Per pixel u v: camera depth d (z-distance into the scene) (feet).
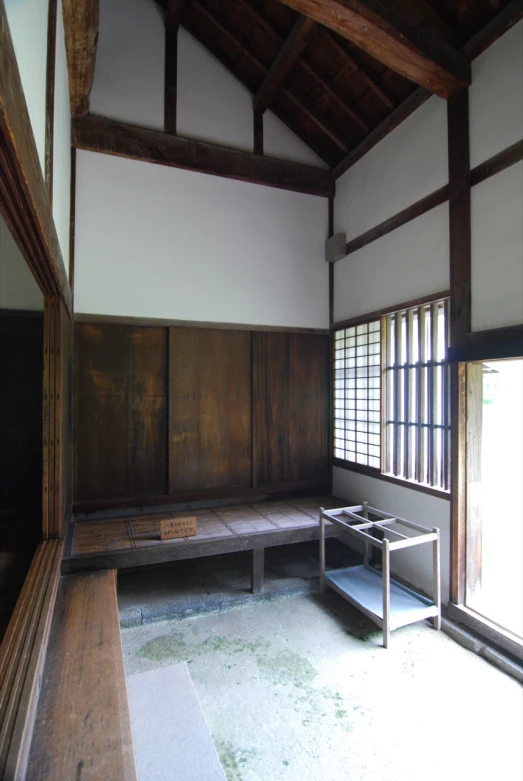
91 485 12.39
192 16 13.14
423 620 10.21
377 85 11.93
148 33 13.07
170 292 13.14
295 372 14.89
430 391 10.91
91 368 12.37
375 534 12.75
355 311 13.99
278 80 12.98
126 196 12.67
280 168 14.57
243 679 8.13
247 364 14.20
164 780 5.80
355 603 10.05
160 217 13.05
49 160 6.67
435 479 10.78
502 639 8.67
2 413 11.90
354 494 13.98
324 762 6.31
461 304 9.83
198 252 13.51
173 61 13.30
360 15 8.29
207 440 13.64
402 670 8.41
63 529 10.20
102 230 12.41
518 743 6.68
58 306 9.57
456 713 7.29
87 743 4.72
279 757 6.40
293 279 14.84
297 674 8.27
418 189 11.31
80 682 5.75
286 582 11.89
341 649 9.09
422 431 11.23
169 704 7.17
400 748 6.57
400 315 12.04
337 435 15.08
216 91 13.87
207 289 13.60
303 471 14.98
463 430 9.89
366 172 13.48
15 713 4.55
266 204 14.47
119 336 12.67
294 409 14.87
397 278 12.09
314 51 12.35
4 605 7.81
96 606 7.95
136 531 11.21
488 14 9.21
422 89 11.05
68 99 10.57
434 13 9.68
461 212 9.87
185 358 13.37
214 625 10.05
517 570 12.41
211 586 11.71
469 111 9.73
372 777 6.07
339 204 14.97
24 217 5.29
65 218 10.27
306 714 7.25
